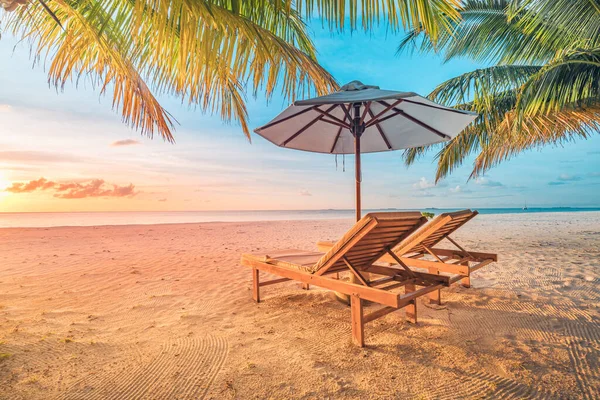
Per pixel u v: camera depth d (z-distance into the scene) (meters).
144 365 2.13
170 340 2.54
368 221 2.38
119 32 2.11
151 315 3.16
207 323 2.93
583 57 4.67
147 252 7.29
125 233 12.03
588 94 5.06
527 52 6.21
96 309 3.34
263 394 1.81
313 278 2.88
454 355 2.24
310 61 2.40
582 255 5.77
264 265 3.43
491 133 7.04
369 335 2.61
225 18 1.91
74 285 4.32
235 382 1.93
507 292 3.61
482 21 6.24
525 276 4.30
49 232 11.76
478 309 3.12
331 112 4.03
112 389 1.85
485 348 2.32
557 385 1.85
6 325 2.83
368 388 1.87
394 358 2.22
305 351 2.34
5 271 5.16
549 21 5.38
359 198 3.40
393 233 2.78
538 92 4.61
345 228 15.15
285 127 3.88
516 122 4.91
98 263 5.88
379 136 4.45
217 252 7.33
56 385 1.88
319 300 3.58
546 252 6.21
